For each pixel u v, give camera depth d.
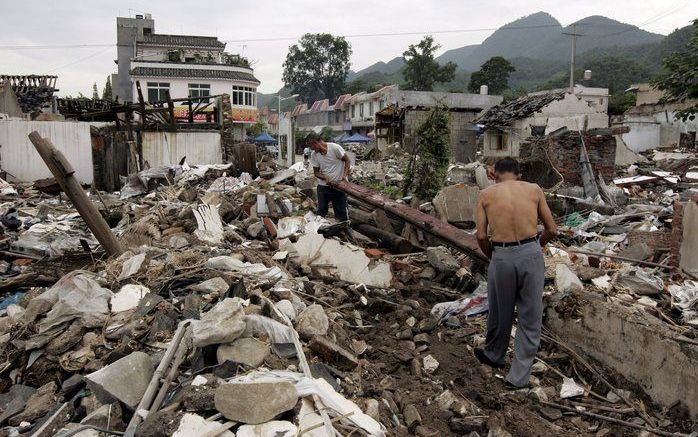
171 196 12.12
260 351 3.60
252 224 8.44
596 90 45.09
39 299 4.53
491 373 4.50
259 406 2.83
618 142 22.09
